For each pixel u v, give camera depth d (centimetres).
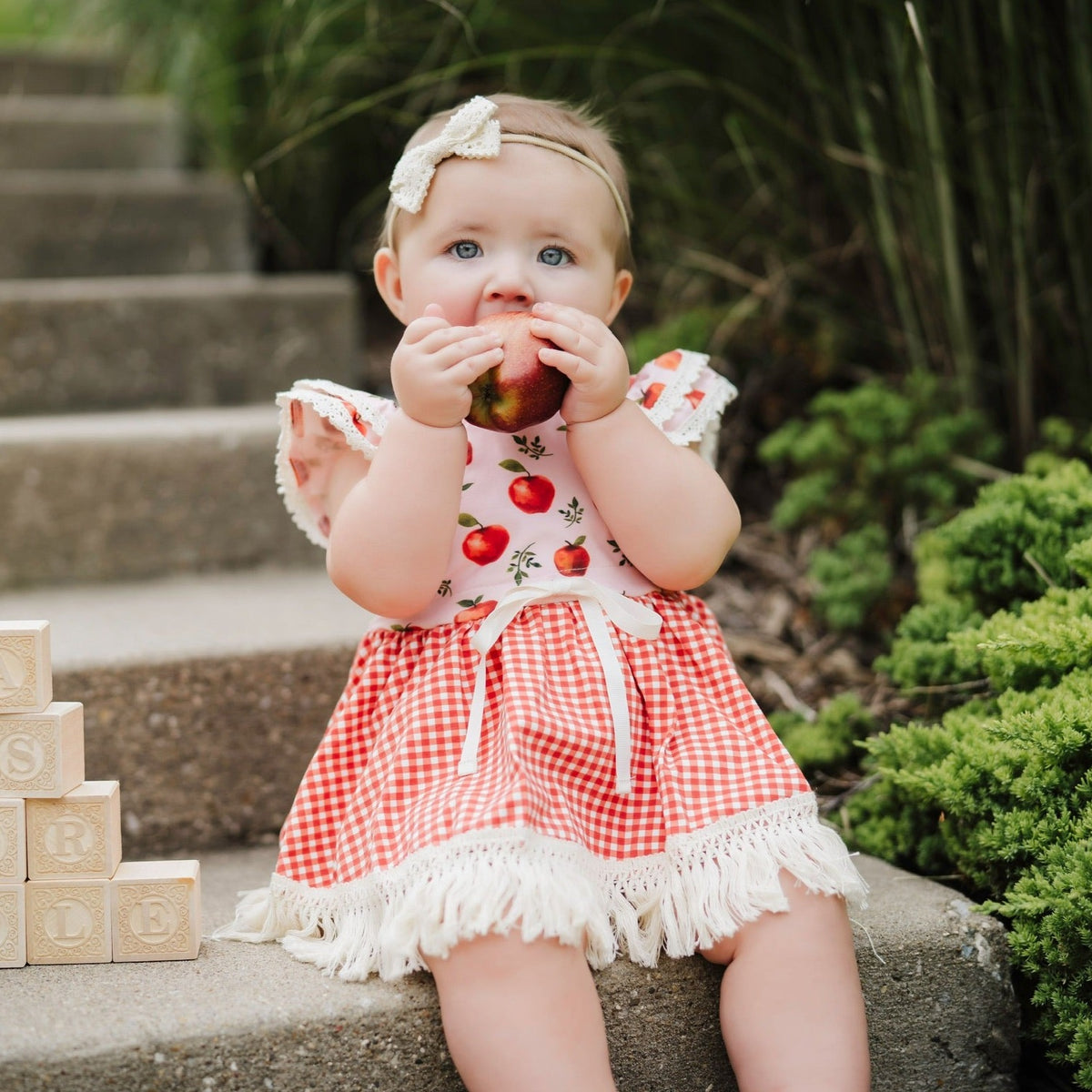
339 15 223
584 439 114
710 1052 109
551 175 117
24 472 185
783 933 104
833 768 151
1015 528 142
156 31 289
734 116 200
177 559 194
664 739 115
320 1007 101
